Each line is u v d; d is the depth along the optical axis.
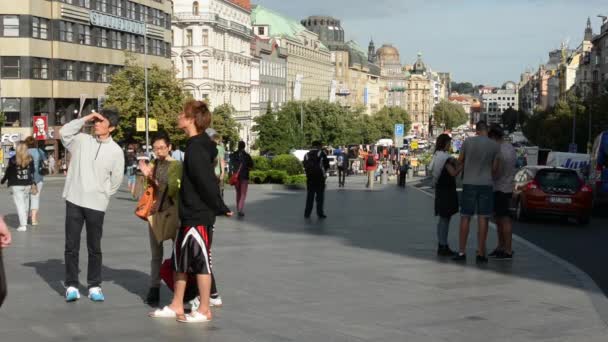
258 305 10.08
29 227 19.33
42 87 70.12
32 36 68.62
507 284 12.07
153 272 9.97
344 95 189.38
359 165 80.50
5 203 28.33
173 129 70.38
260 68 133.50
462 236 14.58
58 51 71.81
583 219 25.05
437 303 10.45
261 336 8.45
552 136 107.88
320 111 113.25
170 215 9.81
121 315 9.34
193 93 102.62
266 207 27.48
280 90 147.00
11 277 11.81
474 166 14.37
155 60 91.31
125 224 20.34
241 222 21.78
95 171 10.02
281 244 16.67
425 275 12.80
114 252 14.83
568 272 13.36
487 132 14.91
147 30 88.25
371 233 19.19
